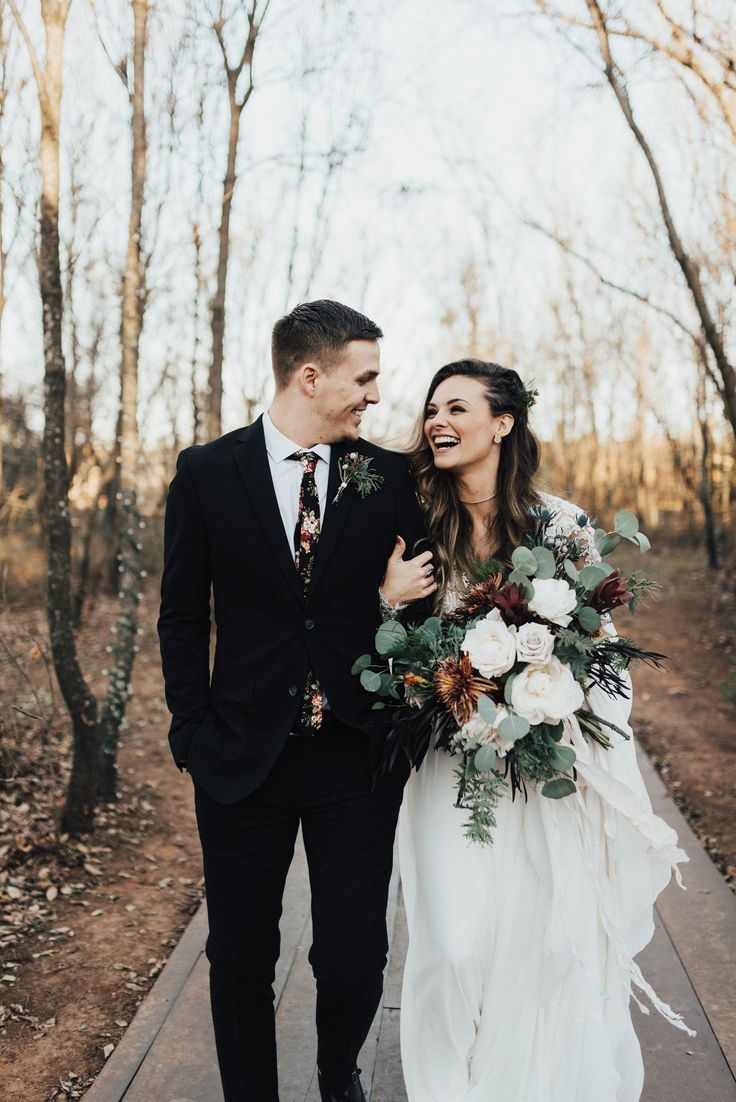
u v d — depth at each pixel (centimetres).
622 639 222
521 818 224
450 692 207
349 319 218
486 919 218
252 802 216
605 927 221
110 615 1309
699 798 557
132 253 532
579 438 2533
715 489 1916
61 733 601
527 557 212
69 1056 279
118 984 325
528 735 212
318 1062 227
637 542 225
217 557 221
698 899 387
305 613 218
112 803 520
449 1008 212
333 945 212
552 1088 214
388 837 222
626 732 225
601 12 570
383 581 230
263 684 216
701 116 606
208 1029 288
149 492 1443
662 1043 279
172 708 227
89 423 1422
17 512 1169
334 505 221
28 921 370
